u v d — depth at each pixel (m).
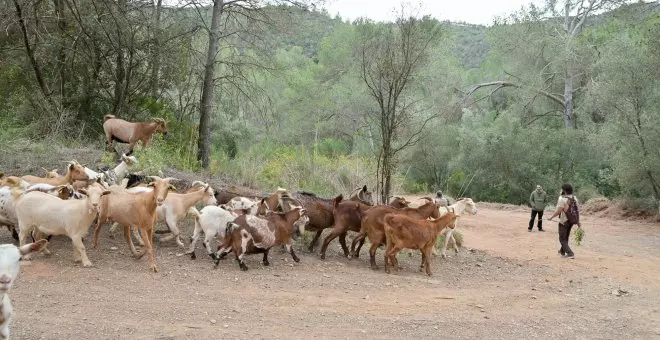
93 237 11.84
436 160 41.47
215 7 21.89
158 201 10.05
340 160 22.20
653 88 26.53
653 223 25.53
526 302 10.65
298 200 12.66
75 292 8.80
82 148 18.14
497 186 38.06
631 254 17.23
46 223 9.95
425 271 12.48
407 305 9.73
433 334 8.38
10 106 22.36
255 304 9.05
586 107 35.31
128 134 15.94
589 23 42.72
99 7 19.83
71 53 20.89
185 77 23.16
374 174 20.58
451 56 50.88
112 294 8.88
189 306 8.66
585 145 36.44
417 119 33.50
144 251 10.83
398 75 16.61
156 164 14.89
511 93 44.84
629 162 26.55
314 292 9.98
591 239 20.05
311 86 43.91
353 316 8.89
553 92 42.91
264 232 11.04
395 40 17.05
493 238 19.02
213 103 24.17
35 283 9.01
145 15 20.78
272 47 23.89
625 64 26.61
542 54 41.25
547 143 37.53
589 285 12.35
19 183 10.65
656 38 27.02
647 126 25.97
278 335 7.81
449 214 12.29
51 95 21.39
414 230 11.86
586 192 33.94
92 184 10.78
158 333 7.53
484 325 9.02
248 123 32.72
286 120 43.06
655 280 13.34
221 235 11.26
